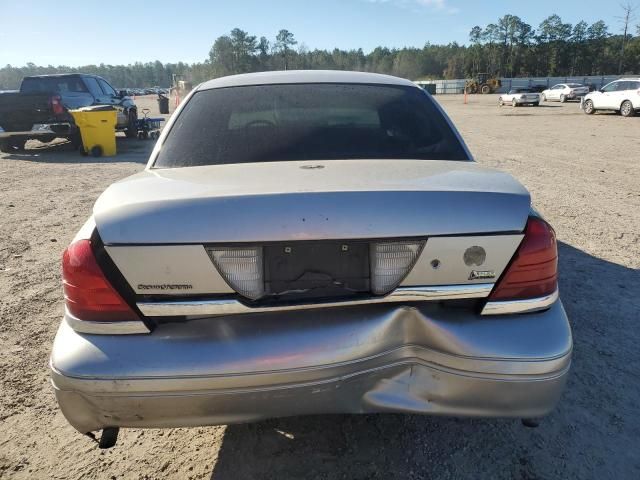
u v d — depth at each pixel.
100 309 1.65
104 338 1.67
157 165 2.27
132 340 1.66
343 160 2.24
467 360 1.70
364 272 1.68
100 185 8.37
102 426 1.71
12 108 11.70
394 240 1.64
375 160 2.23
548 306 1.79
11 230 5.68
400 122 2.52
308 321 1.68
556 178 8.39
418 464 2.12
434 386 1.76
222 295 1.64
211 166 2.17
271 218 1.60
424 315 1.73
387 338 1.72
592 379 2.68
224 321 1.68
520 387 1.72
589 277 4.04
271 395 1.67
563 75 115.69
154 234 1.59
